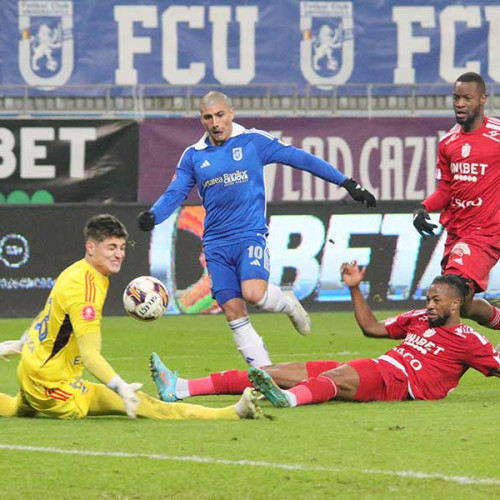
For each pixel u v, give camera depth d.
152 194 64.25
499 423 24.06
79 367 25.14
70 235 60.09
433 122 65.31
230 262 31.11
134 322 56.84
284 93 71.44
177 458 20.45
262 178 31.44
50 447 21.61
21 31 70.19
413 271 61.22
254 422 24.36
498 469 19.39
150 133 64.12
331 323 55.69
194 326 54.72
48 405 24.83
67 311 24.06
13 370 37.72
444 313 27.69
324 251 60.59
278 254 60.25
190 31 71.38
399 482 18.50
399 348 28.30
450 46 72.12
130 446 21.61
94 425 24.19
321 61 71.94
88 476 19.17
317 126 64.88
